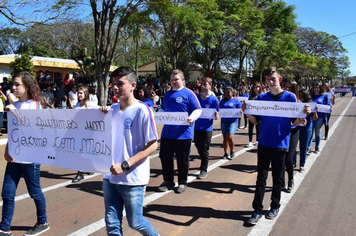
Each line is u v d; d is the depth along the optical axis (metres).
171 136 4.86
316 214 4.10
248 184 5.39
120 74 2.49
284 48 26.84
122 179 2.50
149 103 6.04
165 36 16.75
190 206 4.34
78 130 2.74
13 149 3.19
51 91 12.84
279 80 3.88
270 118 3.75
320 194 4.87
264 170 3.82
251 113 3.85
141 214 2.61
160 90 18.02
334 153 7.89
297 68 43.06
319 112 7.57
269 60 29.58
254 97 8.73
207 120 5.66
